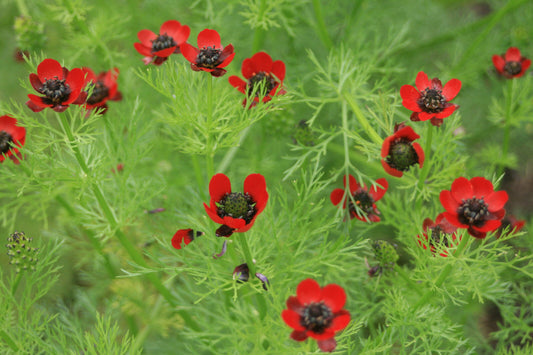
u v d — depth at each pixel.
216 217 0.51
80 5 0.67
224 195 0.53
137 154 0.62
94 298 0.70
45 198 0.62
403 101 0.56
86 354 0.58
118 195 0.61
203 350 0.65
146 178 0.68
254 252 0.58
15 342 0.58
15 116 0.57
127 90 0.70
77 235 0.69
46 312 0.65
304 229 0.59
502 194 0.53
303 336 0.51
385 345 0.57
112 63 0.69
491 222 0.53
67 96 0.55
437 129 0.63
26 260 0.58
